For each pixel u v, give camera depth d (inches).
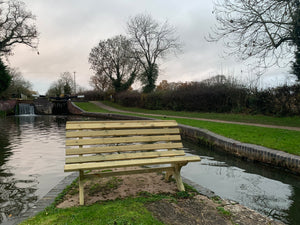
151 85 1515.7
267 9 408.2
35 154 320.5
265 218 121.6
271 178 225.0
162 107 1278.3
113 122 169.2
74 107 1517.0
